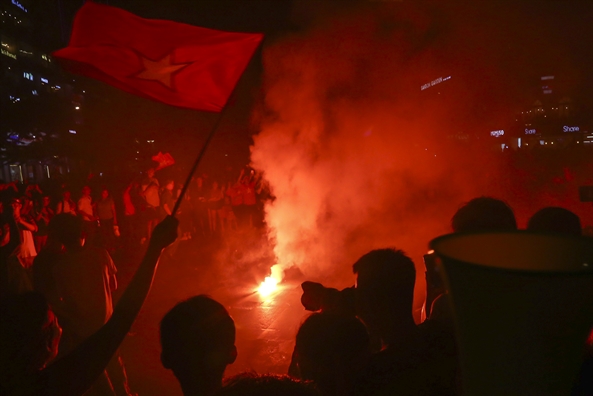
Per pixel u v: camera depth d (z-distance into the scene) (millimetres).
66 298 3080
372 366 1446
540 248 737
